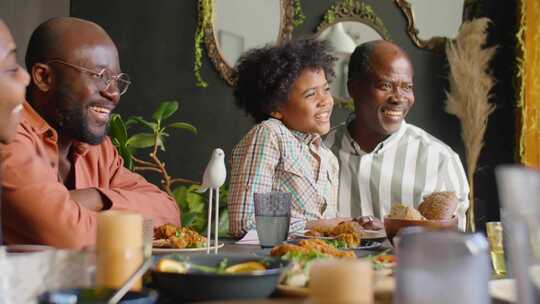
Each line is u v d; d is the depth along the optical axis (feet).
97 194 6.07
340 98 13.19
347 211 9.06
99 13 12.41
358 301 1.96
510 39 13.88
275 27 13.02
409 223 4.99
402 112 9.16
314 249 3.95
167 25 12.66
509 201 2.13
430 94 13.79
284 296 3.13
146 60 12.57
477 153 13.41
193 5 12.75
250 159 7.23
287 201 5.34
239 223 6.99
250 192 7.08
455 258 1.82
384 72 9.05
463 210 9.14
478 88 13.37
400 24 13.70
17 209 5.33
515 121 13.70
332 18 13.29
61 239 5.36
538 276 2.15
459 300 1.80
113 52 6.63
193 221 10.64
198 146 12.70
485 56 13.43
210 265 3.39
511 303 2.69
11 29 10.44
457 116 13.64
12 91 4.38
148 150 12.46
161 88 12.60
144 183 7.38
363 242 5.53
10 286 2.59
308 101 7.82
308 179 7.50
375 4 13.58
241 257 3.43
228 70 12.76
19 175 5.36
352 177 9.12
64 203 5.41
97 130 6.56
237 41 12.84
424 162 9.12
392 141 9.21
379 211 9.02
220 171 5.04
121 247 2.83
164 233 5.49
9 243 5.44
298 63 7.81
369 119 9.16
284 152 7.39
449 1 13.83
